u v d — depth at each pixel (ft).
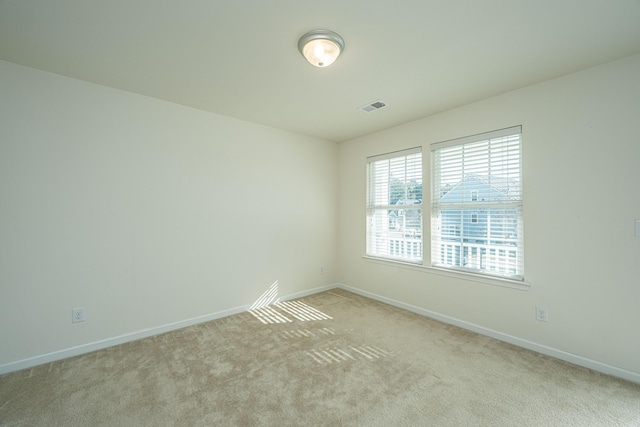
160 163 8.96
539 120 7.72
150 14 5.08
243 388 6.15
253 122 11.10
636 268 6.35
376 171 12.64
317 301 12.15
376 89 8.15
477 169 9.16
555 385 6.24
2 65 6.70
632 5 4.83
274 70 7.11
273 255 11.78
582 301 7.04
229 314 10.48
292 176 12.41
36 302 7.09
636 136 6.35
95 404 5.63
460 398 5.82
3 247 6.71
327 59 5.97
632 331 6.38
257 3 4.80
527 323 7.93
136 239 8.54
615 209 6.61
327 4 4.83
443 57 6.52
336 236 14.32
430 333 8.94
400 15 5.11
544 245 7.64
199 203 9.78
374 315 10.51
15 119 6.84
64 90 7.44
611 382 6.34
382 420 5.21
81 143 7.68
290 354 7.63
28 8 4.89
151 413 5.38
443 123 9.93
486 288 8.80
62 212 7.41
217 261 10.20
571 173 7.20
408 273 11.06
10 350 6.79
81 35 5.72
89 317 7.79
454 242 9.79
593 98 6.89
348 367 6.99
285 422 5.16
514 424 5.11
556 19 5.22
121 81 7.73
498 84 7.84
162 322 9.01
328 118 10.63
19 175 6.89
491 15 5.12
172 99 8.94
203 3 4.80
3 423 5.11
